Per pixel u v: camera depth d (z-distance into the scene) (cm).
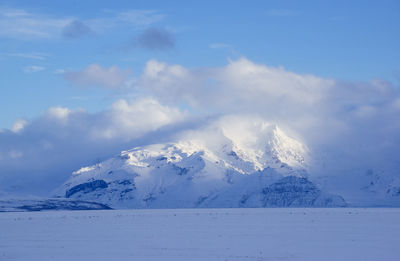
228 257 7112
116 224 13675
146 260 6950
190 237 9631
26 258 7406
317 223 13075
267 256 7194
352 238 9194
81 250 8038
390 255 7206
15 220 16500
